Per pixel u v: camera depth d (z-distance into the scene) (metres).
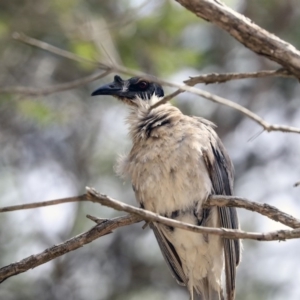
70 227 14.54
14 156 15.36
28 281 14.59
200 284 8.69
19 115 14.39
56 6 13.14
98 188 14.88
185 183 8.07
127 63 12.77
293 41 15.38
